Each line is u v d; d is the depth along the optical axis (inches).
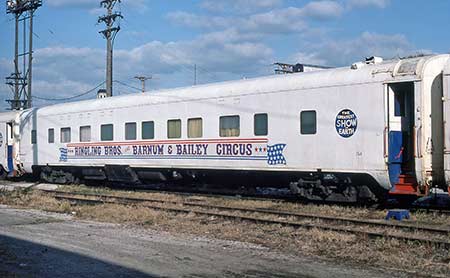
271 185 695.7
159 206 620.7
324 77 594.2
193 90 740.7
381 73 545.0
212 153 705.6
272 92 638.5
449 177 502.6
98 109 887.1
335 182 592.4
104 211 585.3
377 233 416.5
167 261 344.2
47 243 411.2
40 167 1054.4
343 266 329.7
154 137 788.0
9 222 529.3
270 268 325.4
